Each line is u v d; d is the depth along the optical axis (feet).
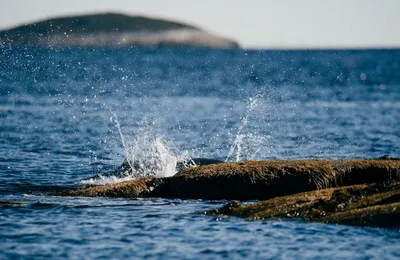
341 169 229.25
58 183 258.37
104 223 191.01
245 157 332.39
